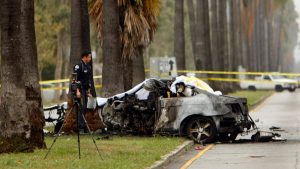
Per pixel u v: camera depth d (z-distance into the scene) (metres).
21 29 34.25
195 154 38.03
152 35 60.03
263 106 92.62
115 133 44.19
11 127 34.03
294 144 42.06
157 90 44.09
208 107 42.88
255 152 38.16
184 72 88.12
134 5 58.62
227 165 33.12
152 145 39.06
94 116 43.66
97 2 58.81
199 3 101.56
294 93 143.88
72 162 31.02
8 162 30.41
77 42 49.28
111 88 52.81
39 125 34.91
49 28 127.62
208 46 103.50
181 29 90.12
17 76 34.06
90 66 43.03
